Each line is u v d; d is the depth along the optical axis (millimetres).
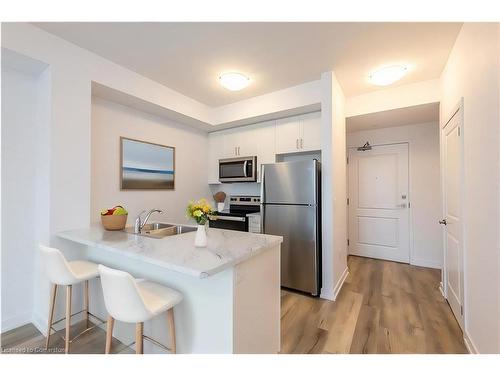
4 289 2016
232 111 3562
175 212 3564
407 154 3885
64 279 1656
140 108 3025
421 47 2164
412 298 2623
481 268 1547
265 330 1611
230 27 1921
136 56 2350
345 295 2723
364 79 2807
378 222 4125
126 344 1851
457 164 2096
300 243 2783
